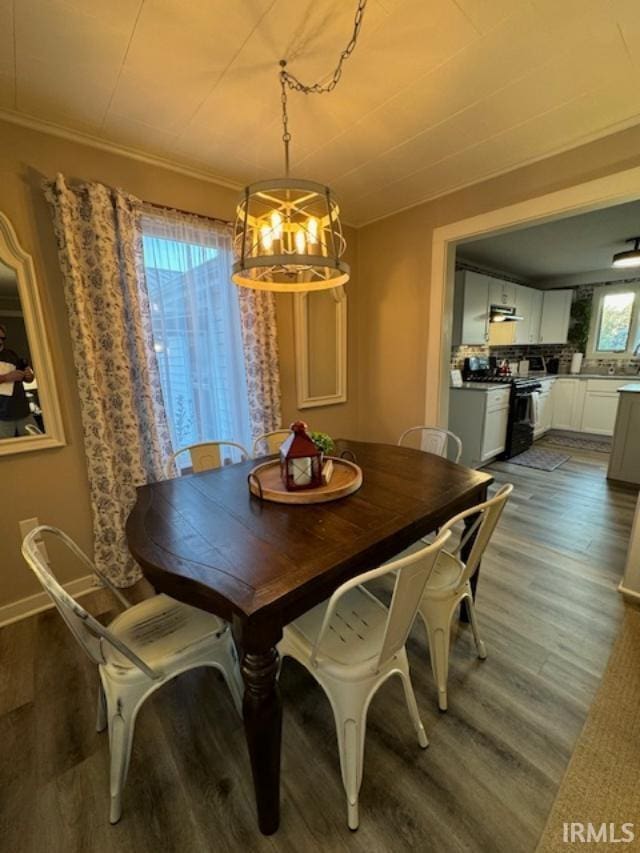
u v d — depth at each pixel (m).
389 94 1.67
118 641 0.98
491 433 4.22
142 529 1.24
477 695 1.43
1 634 1.84
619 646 1.65
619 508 3.11
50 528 1.18
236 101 1.70
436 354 2.94
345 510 1.37
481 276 4.47
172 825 1.07
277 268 1.41
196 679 1.56
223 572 1.00
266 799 1.01
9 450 1.86
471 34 1.35
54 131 1.83
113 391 2.08
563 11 1.26
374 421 3.54
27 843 1.04
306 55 1.43
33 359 1.88
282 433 2.49
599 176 2.01
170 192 2.26
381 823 1.05
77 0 1.18
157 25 1.29
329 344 3.32
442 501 1.44
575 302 5.93
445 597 1.34
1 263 1.76
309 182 1.33
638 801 1.09
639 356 5.44
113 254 1.99
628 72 1.55
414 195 2.74
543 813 1.06
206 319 2.47
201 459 2.10
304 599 1.00
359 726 1.06
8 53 1.38
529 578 2.16
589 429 5.45
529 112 1.80
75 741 1.31
